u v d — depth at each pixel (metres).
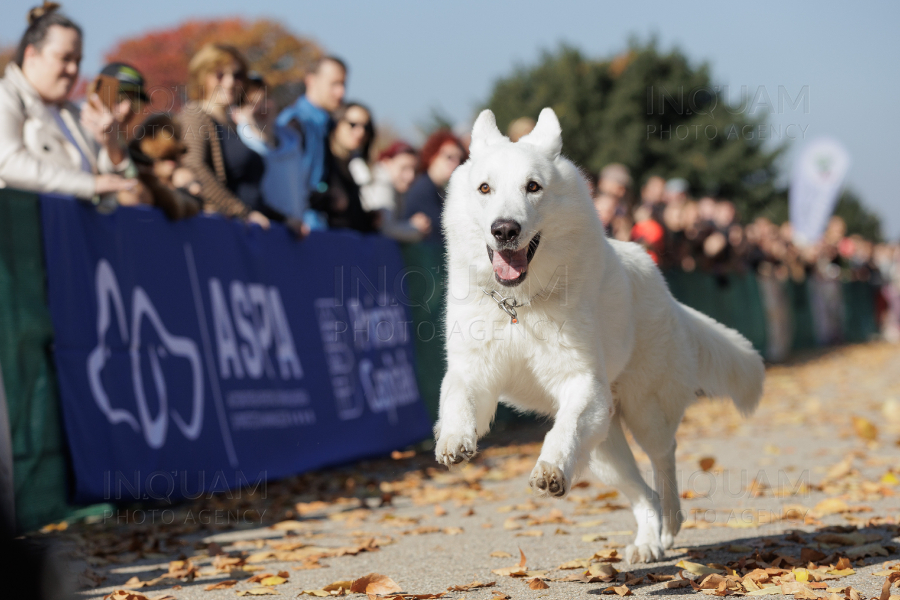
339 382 6.12
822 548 3.22
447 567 3.21
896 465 5.34
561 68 31.89
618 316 3.46
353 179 6.71
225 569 3.26
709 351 4.00
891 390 10.52
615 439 3.45
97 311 4.21
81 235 4.18
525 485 5.39
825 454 6.04
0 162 4.04
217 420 4.90
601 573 2.90
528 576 3.00
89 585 3.01
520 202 3.02
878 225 52.06
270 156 5.75
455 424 2.91
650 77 30.33
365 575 2.99
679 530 3.65
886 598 2.43
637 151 28.92
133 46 28.53
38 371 3.85
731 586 2.69
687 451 6.51
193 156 5.24
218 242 5.13
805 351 17.14
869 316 22.53
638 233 6.67
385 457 6.69
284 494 5.04
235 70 5.36
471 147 3.48
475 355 3.18
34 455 3.78
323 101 6.45
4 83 4.17
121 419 4.25
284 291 5.68
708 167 28.45
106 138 4.67
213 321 4.99
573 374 3.14
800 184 18.56
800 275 17.16
